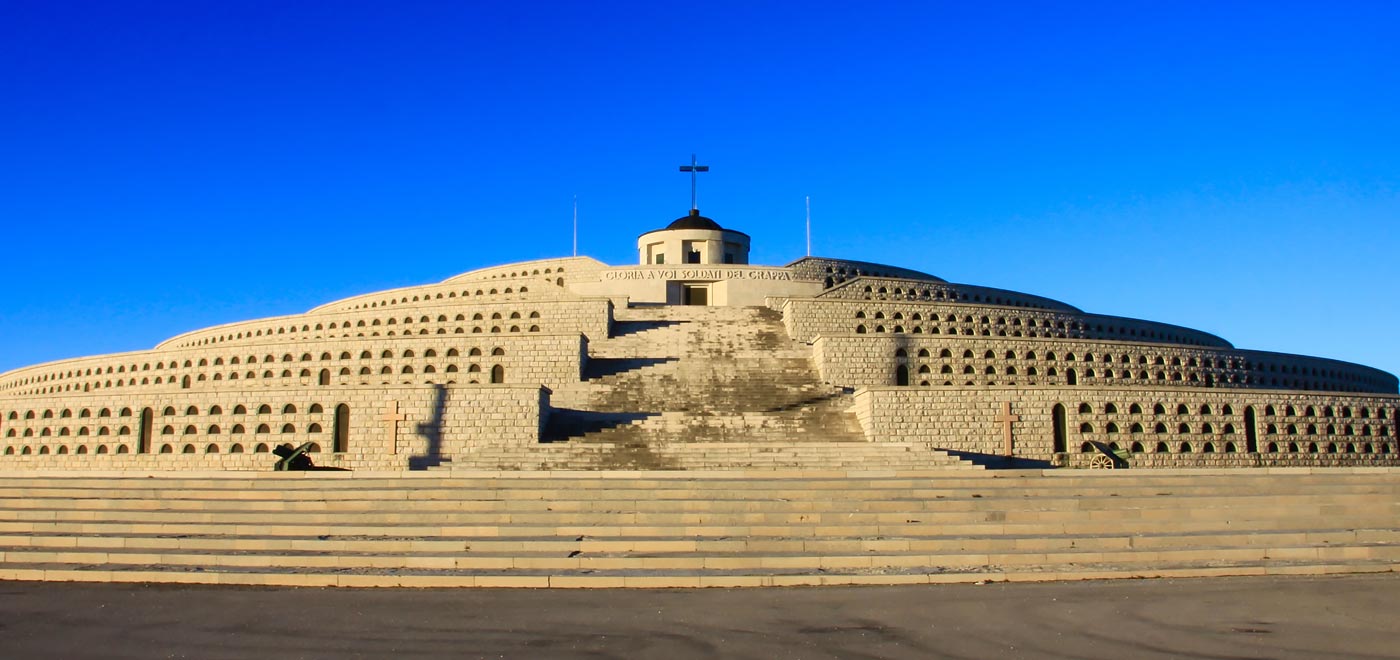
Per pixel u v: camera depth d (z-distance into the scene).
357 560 24.08
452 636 17.45
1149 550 25.48
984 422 49.47
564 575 22.95
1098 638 17.31
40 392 73.06
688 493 28.80
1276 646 16.77
